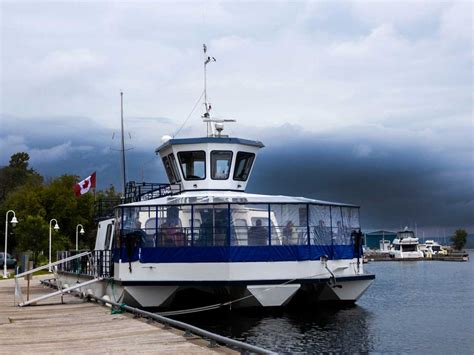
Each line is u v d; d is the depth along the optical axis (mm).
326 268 29328
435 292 48719
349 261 31328
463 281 66750
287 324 26859
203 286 27812
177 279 28062
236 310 29359
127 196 38375
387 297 43312
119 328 20375
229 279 27469
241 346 14398
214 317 28969
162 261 28328
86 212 104062
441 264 139500
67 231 103562
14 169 147500
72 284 41000
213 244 27969
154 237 28672
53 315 25031
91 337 18641
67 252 46344
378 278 75312
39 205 100062
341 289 31578
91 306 28547
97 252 34031
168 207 29359
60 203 101812
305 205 29438
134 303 28844
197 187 33969
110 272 31500
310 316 29312
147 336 18453
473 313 32625
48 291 41531
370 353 21000
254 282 27656
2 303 31156
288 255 28422
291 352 20953
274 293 27938
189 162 34219
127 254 28625
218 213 28203
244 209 28625
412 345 22578
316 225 29906
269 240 28203
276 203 28625
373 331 25344
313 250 29172
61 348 16703
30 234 75375
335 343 22625
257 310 29172
